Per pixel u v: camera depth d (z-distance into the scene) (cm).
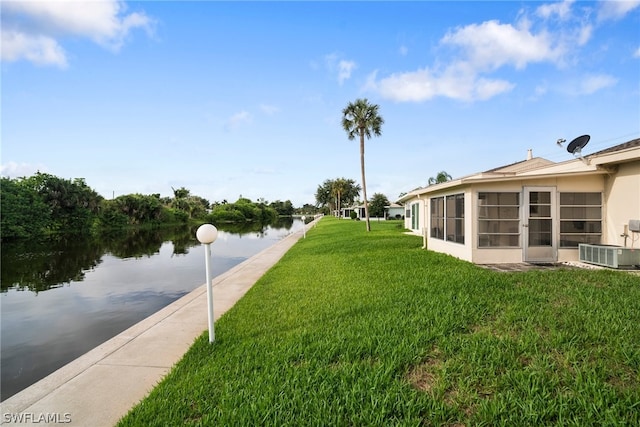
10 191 3173
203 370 336
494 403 253
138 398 303
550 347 336
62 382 335
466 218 904
